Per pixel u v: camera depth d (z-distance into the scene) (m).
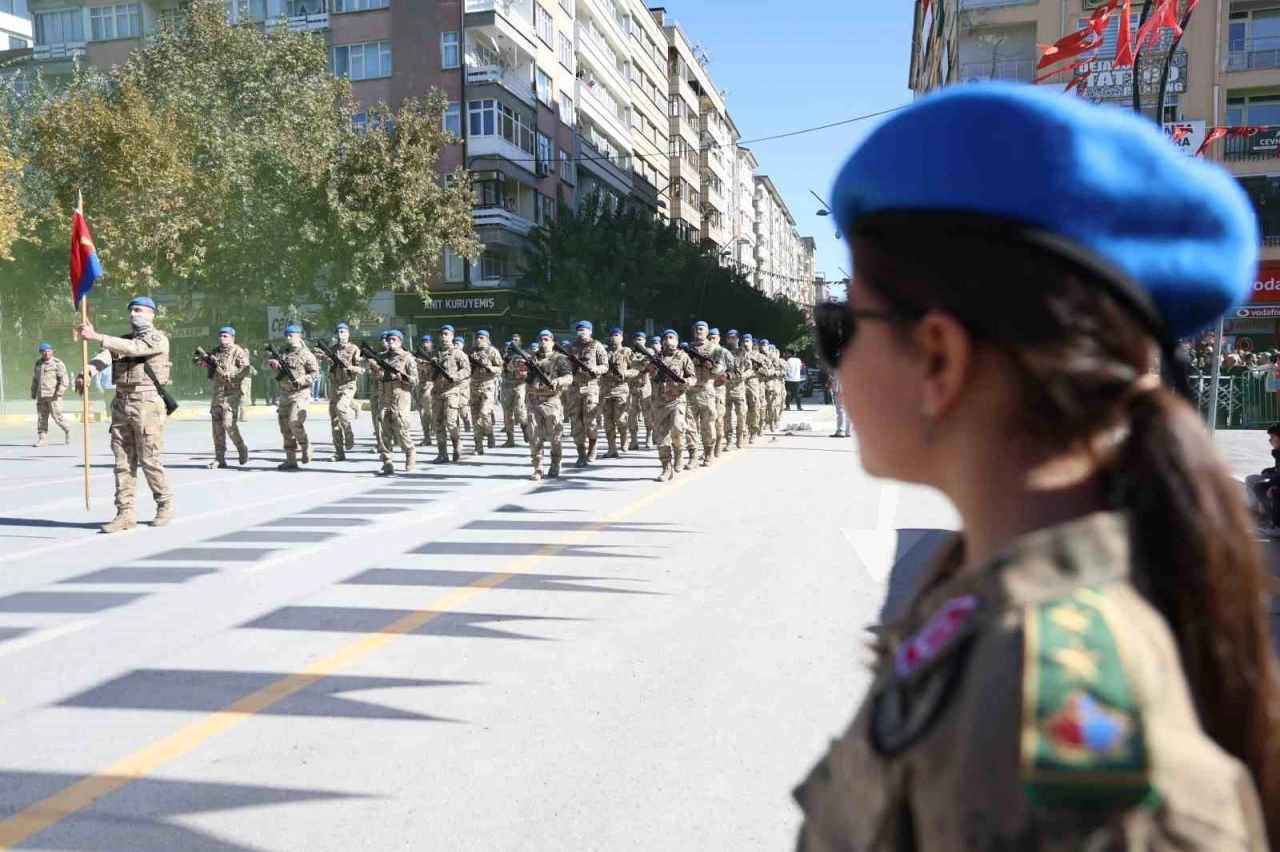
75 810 3.22
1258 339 30.31
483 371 16.02
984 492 0.63
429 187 30.27
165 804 3.25
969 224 0.58
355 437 19.72
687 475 12.54
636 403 16.59
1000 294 0.58
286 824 3.10
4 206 25.23
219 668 4.67
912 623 0.69
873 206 0.64
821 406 31.27
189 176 27.58
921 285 0.61
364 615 5.59
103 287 29.50
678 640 5.04
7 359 37.44
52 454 16.20
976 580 0.61
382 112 30.30
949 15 33.72
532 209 41.12
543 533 8.20
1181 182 0.57
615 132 51.81
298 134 29.53
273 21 38.72
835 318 0.72
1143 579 0.59
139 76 29.02
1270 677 0.60
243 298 30.31
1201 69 29.59
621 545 7.62
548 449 17.23
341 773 3.48
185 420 24.61
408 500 10.38
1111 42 16.58
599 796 3.27
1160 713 0.52
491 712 4.05
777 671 4.52
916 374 0.64
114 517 9.37
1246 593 0.59
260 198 28.84
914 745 0.58
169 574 6.76
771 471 12.88
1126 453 0.61
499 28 36.72
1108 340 0.58
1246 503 0.61
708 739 3.74
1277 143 29.25
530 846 2.95
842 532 8.05
